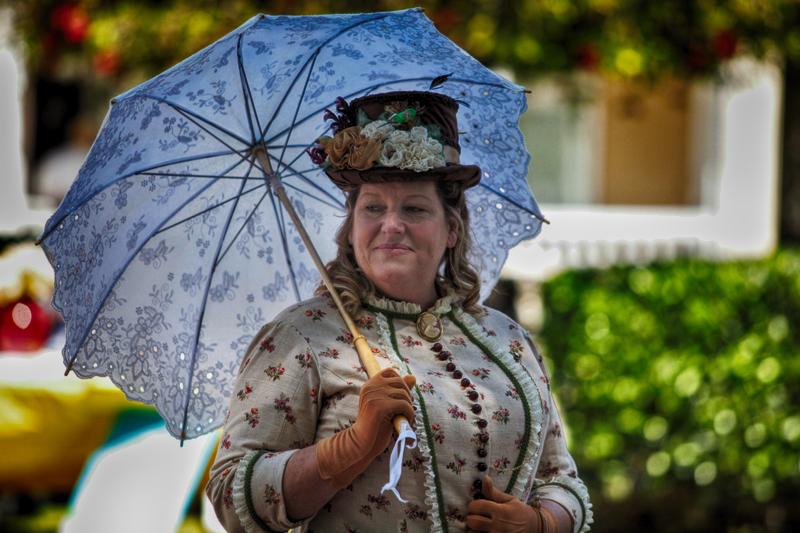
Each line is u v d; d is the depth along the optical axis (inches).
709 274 791.1
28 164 1107.3
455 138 306.0
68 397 492.7
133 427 501.0
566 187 1205.7
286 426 283.0
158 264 314.5
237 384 291.3
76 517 467.5
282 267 331.6
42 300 563.8
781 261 823.7
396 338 295.7
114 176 300.8
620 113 1103.0
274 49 304.2
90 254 301.9
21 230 861.8
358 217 298.0
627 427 766.5
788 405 783.1
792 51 767.1
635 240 993.5
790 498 787.4
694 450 770.2
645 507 782.5
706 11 727.7
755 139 1027.3
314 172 331.9
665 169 1225.4
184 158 313.1
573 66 719.7
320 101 322.7
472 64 312.0
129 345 308.7
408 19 298.8
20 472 506.9
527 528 285.1
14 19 753.6
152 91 294.5
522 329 324.5
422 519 280.7
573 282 773.3
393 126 292.0
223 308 323.6
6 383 496.7
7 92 884.6
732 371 776.3
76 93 1119.0
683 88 991.0
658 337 772.0
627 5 706.2
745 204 1030.4
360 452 265.7
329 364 285.7
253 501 274.2
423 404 283.0
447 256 311.4
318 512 287.4
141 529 464.8
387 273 295.0
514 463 294.5
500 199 340.5
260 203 326.6
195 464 473.7
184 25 692.7
